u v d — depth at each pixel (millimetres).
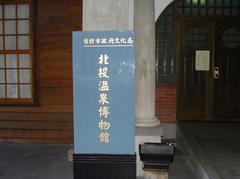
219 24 8289
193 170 6035
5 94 7867
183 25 8234
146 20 5602
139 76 5652
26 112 7785
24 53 7758
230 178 5074
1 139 7875
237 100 8477
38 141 7801
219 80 8422
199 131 7699
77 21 7562
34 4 7602
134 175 4297
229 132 7652
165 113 8031
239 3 8242
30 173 5832
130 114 4254
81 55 4262
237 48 8367
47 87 7723
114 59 4250
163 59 8031
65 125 7734
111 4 5672
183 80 8375
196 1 8195
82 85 4270
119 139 4277
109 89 4254
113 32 4242
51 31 7625
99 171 4309
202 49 8320
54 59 7664
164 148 4199
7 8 7734
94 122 4277
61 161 6520
